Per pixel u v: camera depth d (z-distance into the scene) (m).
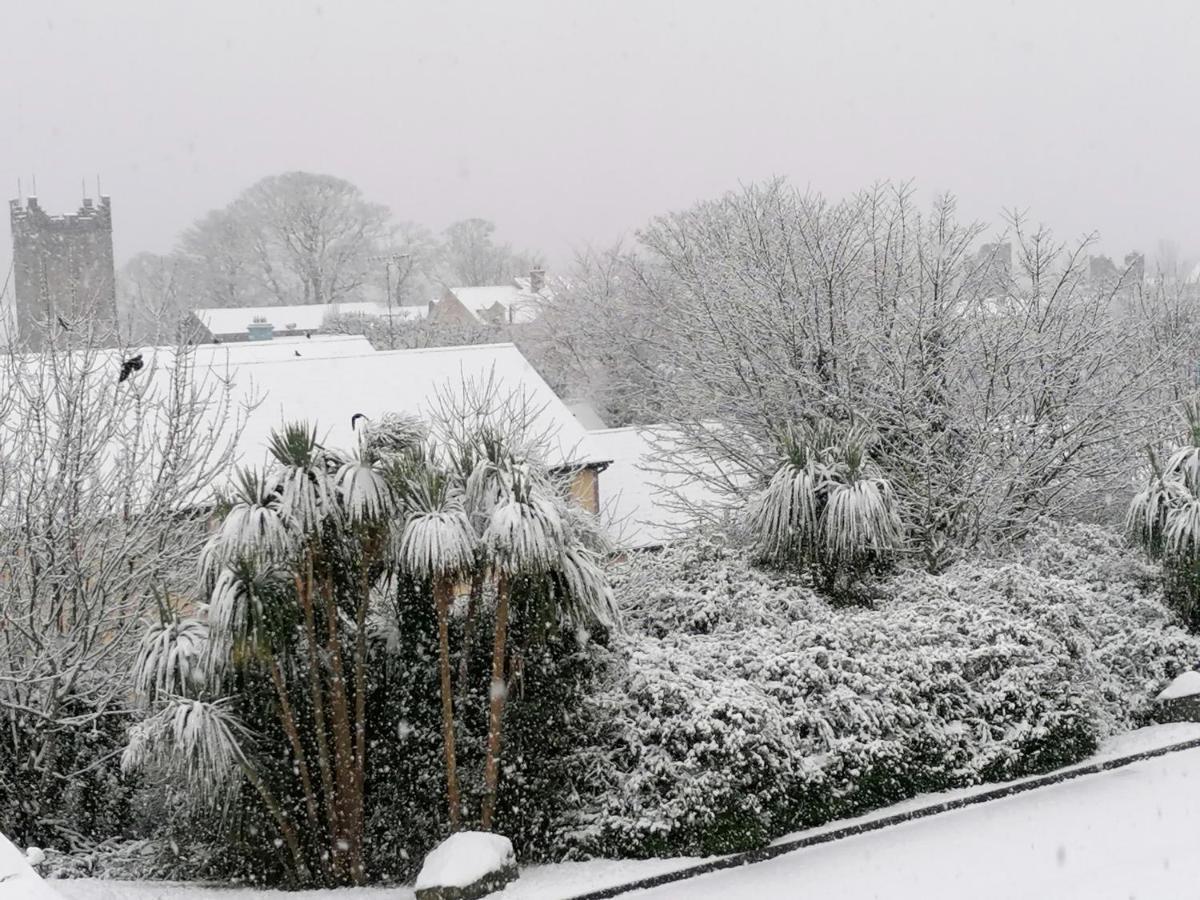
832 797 9.69
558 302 44.97
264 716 9.56
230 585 8.83
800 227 18.38
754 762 9.13
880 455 15.92
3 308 13.27
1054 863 8.12
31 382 12.79
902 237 17.83
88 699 11.74
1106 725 11.79
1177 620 13.34
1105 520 17.41
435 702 9.99
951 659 10.84
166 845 10.22
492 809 9.42
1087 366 16.17
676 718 9.28
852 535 12.42
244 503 8.98
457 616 10.15
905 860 8.59
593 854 9.34
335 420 21.30
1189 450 13.89
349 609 9.84
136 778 11.53
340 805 9.52
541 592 9.25
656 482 23.38
